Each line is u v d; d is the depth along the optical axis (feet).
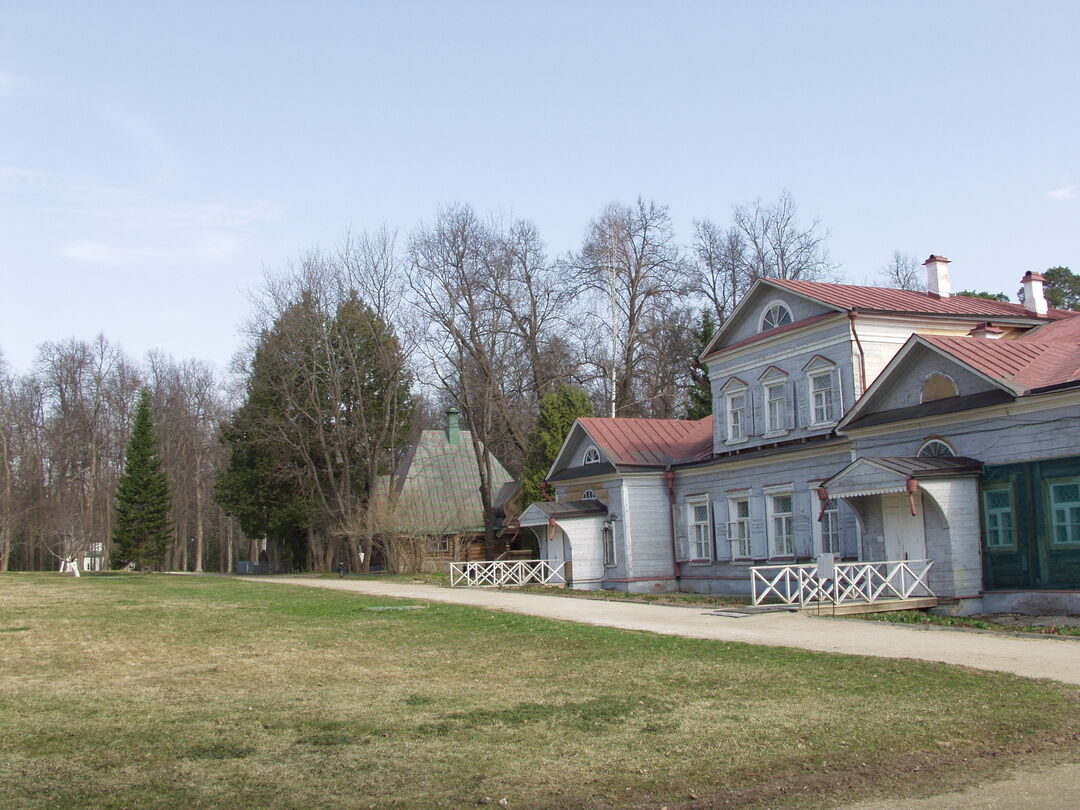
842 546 89.30
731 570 107.04
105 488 247.91
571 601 90.68
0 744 32.37
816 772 28.96
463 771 28.96
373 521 161.99
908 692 39.88
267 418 172.24
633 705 38.42
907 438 80.53
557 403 154.61
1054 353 74.90
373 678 45.88
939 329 93.66
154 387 268.21
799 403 97.55
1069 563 66.54
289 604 87.56
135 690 42.68
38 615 76.43
